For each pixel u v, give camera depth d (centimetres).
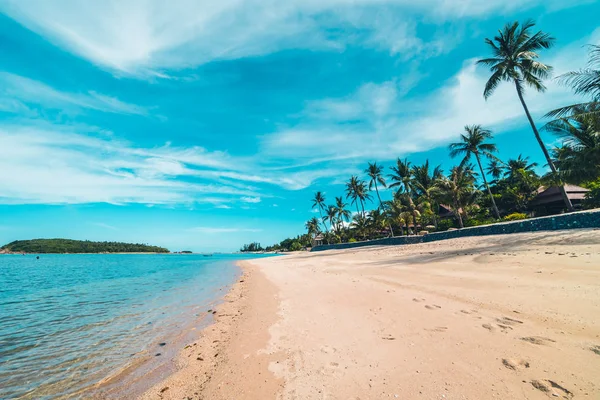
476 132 3331
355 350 473
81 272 3475
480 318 540
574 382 307
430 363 394
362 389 352
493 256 1214
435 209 4338
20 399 448
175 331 761
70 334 790
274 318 748
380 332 539
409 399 317
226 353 551
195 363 529
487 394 307
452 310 609
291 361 468
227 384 421
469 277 912
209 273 2744
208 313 937
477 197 3294
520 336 439
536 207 3694
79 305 1228
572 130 1898
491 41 2534
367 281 1109
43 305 1260
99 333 781
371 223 5775
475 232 2216
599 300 537
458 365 378
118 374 520
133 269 3981
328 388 366
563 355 367
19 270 3922
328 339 543
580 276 714
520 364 359
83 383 493
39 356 630
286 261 3638
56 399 444
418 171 4241
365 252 3036
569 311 510
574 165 1930
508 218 2948
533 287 689
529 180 3559
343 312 709
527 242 1409
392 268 1374
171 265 5038
